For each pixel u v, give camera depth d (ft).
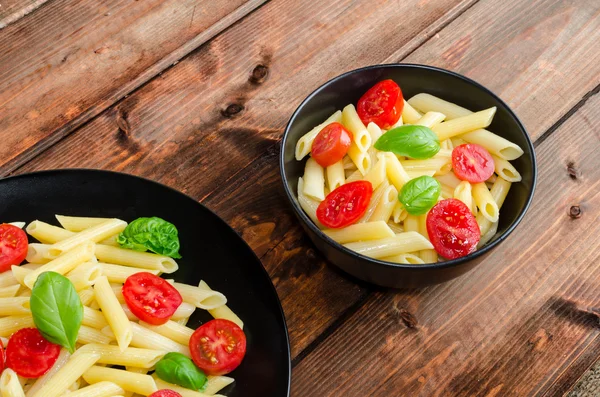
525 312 2.64
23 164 2.80
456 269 2.45
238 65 2.96
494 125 2.69
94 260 2.56
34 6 3.02
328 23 3.03
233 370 2.48
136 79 2.92
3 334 2.48
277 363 2.47
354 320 2.63
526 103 2.92
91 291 2.52
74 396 2.38
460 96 2.72
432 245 2.51
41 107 2.88
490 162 2.62
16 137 2.83
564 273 2.68
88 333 2.48
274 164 2.81
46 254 2.55
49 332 2.38
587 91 2.94
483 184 2.61
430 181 2.50
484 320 2.63
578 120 2.89
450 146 2.67
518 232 2.73
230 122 2.88
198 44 2.99
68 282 2.40
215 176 2.80
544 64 2.98
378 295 2.65
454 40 3.01
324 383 2.56
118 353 2.46
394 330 2.62
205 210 2.61
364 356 2.59
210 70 2.95
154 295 2.50
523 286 2.67
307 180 2.62
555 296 2.66
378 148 2.59
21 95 2.89
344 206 2.54
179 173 2.80
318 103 2.68
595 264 2.70
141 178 2.64
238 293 2.56
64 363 2.44
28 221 2.63
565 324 2.63
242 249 2.57
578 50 3.00
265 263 2.69
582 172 2.82
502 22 3.04
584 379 2.79
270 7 3.05
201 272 2.59
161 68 2.94
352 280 2.67
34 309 2.38
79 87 2.91
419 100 2.73
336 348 2.60
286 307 2.63
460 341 2.61
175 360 2.42
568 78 2.96
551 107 2.91
